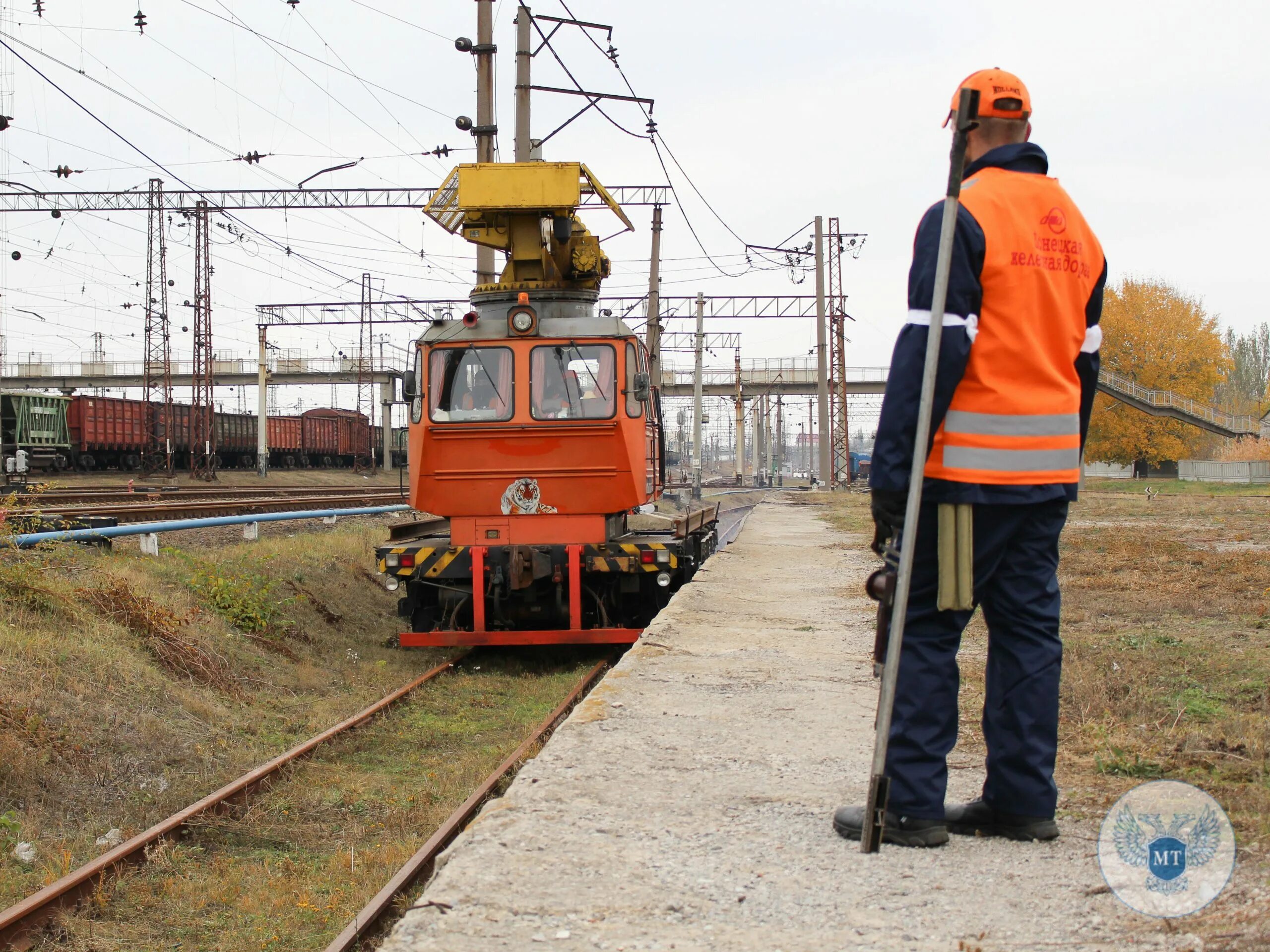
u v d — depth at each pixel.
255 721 9.47
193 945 5.30
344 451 72.56
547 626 13.27
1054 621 4.01
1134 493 50.78
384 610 16.33
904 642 3.98
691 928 3.30
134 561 12.59
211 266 48.97
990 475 3.73
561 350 12.48
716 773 5.13
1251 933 3.11
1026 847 3.95
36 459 45.00
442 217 15.80
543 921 3.38
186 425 55.53
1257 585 13.30
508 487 12.52
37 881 5.79
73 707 7.97
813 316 59.94
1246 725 5.73
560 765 5.27
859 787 4.87
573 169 14.02
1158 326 69.12
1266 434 76.56
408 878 5.62
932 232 3.71
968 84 4.04
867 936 3.22
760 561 18.31
